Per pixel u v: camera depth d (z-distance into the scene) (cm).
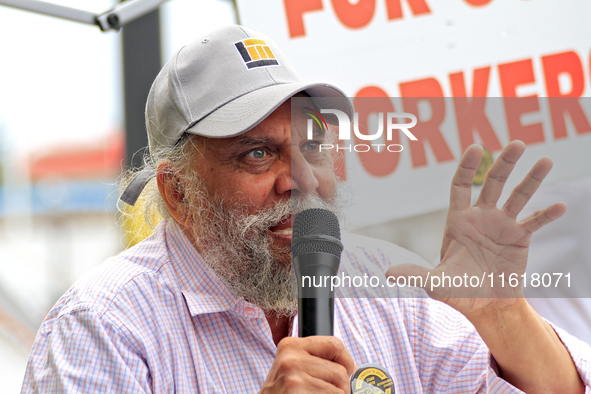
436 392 277
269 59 268
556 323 262
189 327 250
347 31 308
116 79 690
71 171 1161
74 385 228
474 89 243
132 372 234
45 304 978
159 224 296
